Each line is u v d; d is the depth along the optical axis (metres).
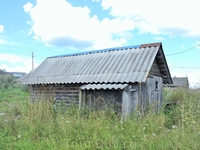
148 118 7.33
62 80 11.19
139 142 5.47
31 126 6.80
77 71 11.44
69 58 13.71
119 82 9.22
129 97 9.01
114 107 9.05
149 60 9.77
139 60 10.12
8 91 26.25
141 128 6.45
